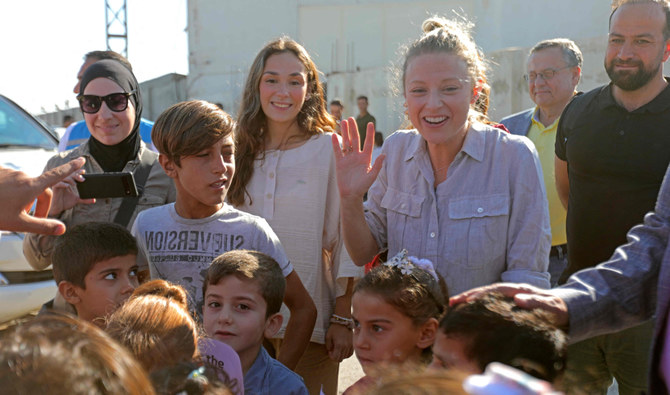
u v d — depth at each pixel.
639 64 2.75
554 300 1.77
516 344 1.49
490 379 0.97
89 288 2.61
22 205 2.08
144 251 2.83
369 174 2.61
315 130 3.28
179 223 2.80
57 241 2.70
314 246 3.14
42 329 1.01
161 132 2.66
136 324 1.77
